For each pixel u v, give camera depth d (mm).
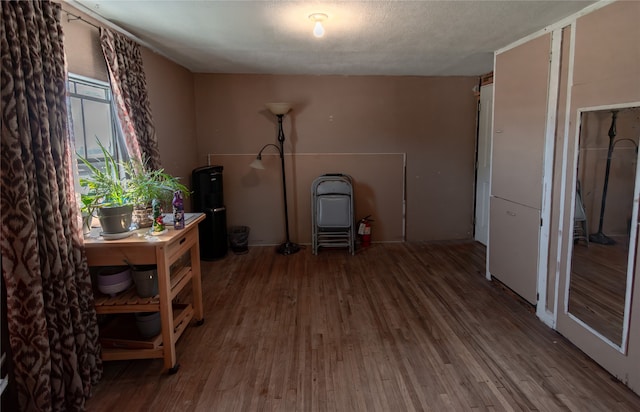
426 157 4613
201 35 2744
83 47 2211
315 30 2402
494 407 1799
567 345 2338
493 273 3361
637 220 1831
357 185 4602
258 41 2920
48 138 1653
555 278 2492
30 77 1572
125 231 2025
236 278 3568
